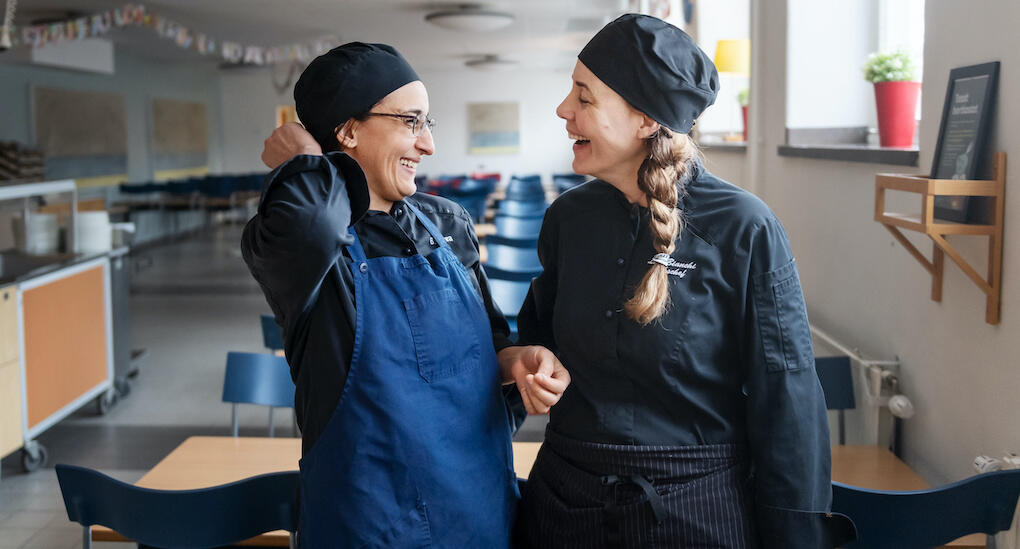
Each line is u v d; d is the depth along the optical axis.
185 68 16.06
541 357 1.42
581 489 1.40
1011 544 1.78
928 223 2.02
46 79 11.41
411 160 1.42
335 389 1.34
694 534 1.32
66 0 8.75
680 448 1.35
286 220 1.25
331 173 1.30
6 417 3.96
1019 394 1.93
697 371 1.34
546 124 17.98
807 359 1.34
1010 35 1.96
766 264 1.32
